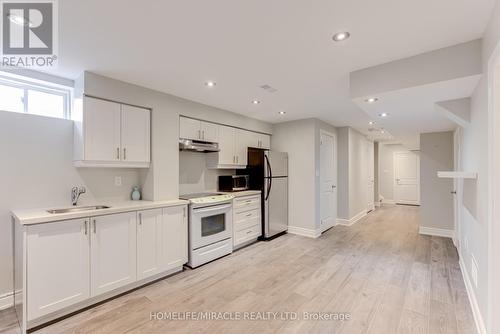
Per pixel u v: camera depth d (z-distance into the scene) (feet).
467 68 6.24
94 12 5.04
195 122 11.67
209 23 5.47
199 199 10.66
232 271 10.05
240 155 14.28
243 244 13.33
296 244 13.66
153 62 7.43
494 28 4.87
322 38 6.09
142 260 8.68
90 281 7.36
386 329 6.40
